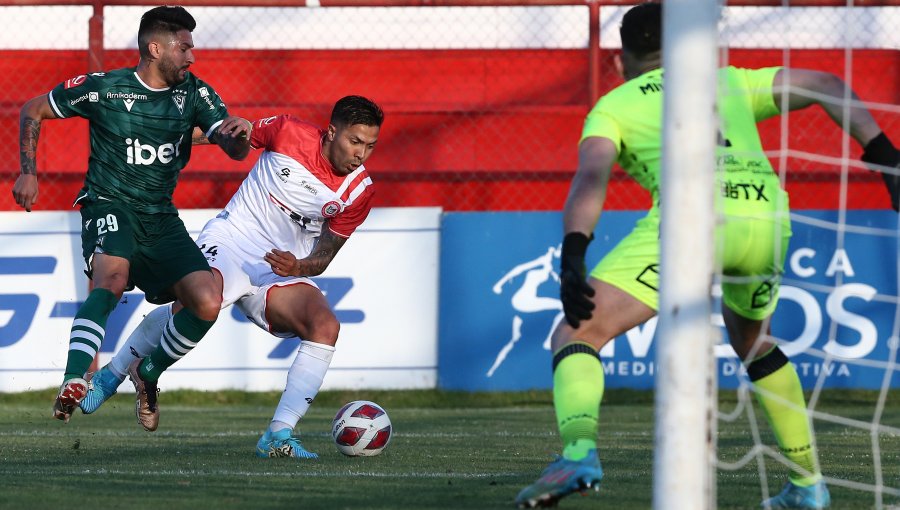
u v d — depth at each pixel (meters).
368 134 19.11
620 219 31.41
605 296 12.18
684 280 9.88
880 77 37.38
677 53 9.98
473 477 15.55
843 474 16.30
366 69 40.44
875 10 37.81
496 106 36.88
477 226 31.75
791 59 37.38
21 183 17.86
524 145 37.41
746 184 12.21
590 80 33.22
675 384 9.84
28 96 38.88
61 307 31.22
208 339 31.33
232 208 20.28
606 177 12.04
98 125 18.28
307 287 19.66
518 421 27.23
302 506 12.37
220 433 23.44
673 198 9.95
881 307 31.30
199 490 13.80
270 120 20.03
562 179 35.38
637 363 31.78
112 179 18.25
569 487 11.52
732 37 37.53
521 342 31.67
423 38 40.56
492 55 40.59
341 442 18.50
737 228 12.07
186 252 18.64
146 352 19.94
